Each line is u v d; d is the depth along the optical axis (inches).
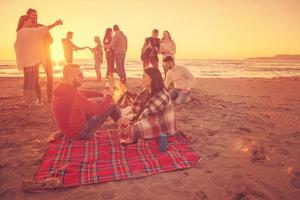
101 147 137.0
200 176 108.9
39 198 91.5
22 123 183.0
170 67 251.8
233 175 110.2
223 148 141.7
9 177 106.0
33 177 105.8
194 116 212.4
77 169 110.5
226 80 593.6
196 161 121.4
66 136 142.6
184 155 127.6
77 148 134.5
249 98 318.0
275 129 178.7
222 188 99.5
